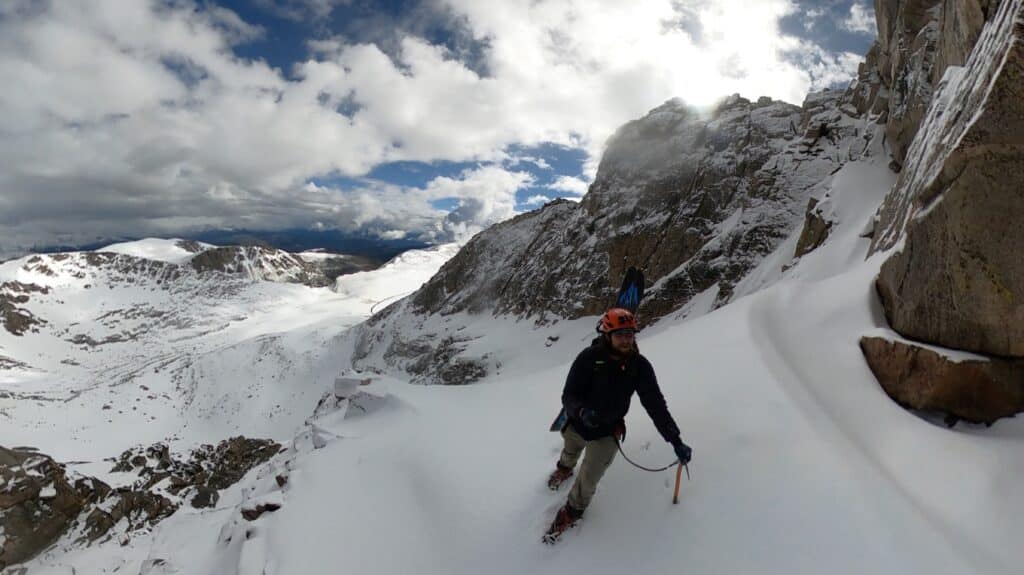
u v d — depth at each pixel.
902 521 3.41
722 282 31.95
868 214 18.88
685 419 5.20
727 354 6.27
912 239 5.45
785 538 3.53
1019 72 4.68
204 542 10.68
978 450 4.25
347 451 8.64
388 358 87.88
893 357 5.31
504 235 95.88
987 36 6.91
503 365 56.38
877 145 24.23
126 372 149.75
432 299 98.81
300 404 104.38
